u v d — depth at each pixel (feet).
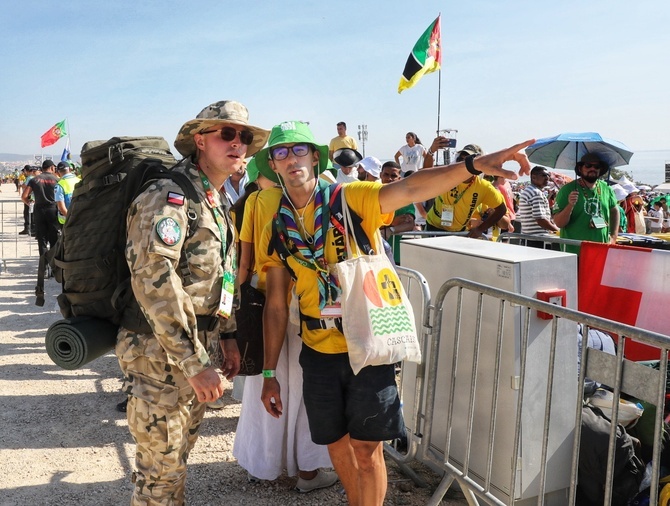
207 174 8.20
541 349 9.60
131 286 7.59
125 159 7.75
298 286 8.70
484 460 10.30
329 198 8.39
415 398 11.41
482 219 20.53
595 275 14.49
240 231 10.91
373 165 24.02
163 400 7.66
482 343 10.27
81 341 7.49
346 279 8.14
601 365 7.99
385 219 8.46
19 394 16.83
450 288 10.31
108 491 11.59
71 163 39.58
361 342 8.09
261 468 11.43
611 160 21.42
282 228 8.61
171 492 8.08
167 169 7.72
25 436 14.07
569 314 8.07
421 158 36.99
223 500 11.18
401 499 11.25
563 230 20.71
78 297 7.78
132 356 7.70
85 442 13.78
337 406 8.80
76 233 7.72
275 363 9.65
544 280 9.70
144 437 7.79
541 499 8.75
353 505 9.67
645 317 13.39
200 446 13.52
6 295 30.63
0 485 11.73
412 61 24.44
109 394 16.89
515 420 9.29
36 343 21.99
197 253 7.57
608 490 7.84
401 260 12.55
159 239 7.01
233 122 7.91
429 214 21.56
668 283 12.99
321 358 8.78
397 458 12.07
